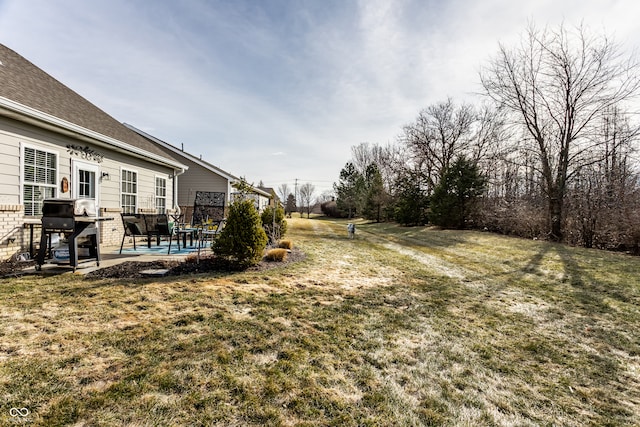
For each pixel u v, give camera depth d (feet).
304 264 19.79
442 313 12.36
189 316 9.98
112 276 13.99
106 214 24.30
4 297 10.76
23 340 7.85
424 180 77.15
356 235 48.29
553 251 33.65
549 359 8.98
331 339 9.18
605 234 37.01
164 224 21.81
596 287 18.70
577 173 42.55
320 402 6.25
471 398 6.78
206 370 7.06
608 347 10.08
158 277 14.37
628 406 6.86
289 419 5.69
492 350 9.31
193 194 51.21
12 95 16.57
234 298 12.07
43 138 18.75
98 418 5.39
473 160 64.80
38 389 6.03
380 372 7.59
